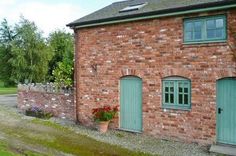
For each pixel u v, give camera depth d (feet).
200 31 36.65
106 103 46.37
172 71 38.91
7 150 33.73
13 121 52.49
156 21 40.11
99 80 47.11
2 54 149.38
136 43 42.29
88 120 48.75
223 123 35.29
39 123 50.62
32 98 62.75
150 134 41.34
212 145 35.17
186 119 37.86
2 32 156.04
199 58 36.58
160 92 40.11
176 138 38.78
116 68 44.80
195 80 36.99
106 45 45.93
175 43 38.52
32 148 35.45
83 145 37.14
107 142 38.52
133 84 43.29
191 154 33.42
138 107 42.83
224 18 34.86
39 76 133.28
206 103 36.19
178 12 37.47
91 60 48.11
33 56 134.31
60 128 46.70
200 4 35.29
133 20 42.06
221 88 35.35
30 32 135.64
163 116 39.96
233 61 34.01
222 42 34.76
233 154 32.91
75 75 50.52
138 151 34.63
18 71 133.49
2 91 128.06
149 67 41.09
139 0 52.75
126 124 44.29
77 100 50.37
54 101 56.80
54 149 35.27
